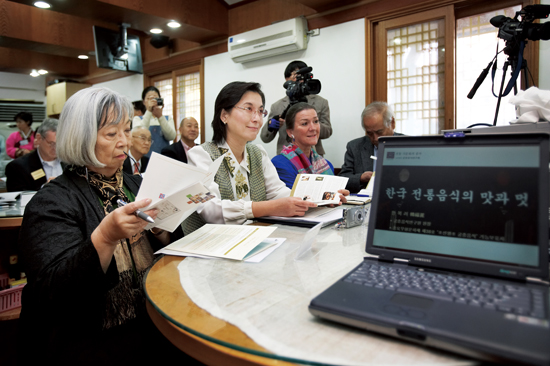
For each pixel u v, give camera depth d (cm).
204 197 87
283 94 441
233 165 150
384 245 70
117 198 104
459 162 69
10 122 743
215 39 504
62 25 534
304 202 121
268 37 426
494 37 314
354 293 55
